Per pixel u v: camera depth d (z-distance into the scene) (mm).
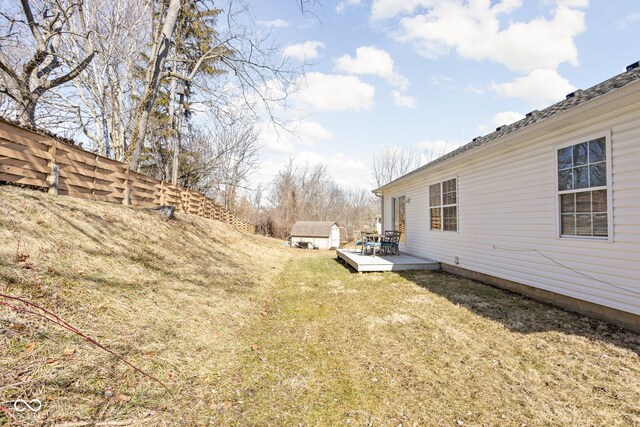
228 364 2986
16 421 1667
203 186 21953
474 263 7000
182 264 5828
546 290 5023
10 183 4352
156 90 9234
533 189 5266
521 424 2178
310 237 25141
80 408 1904
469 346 3498
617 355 3141
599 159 4121
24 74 7836
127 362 2275
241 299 5254
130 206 7242
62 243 3789
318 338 3812
